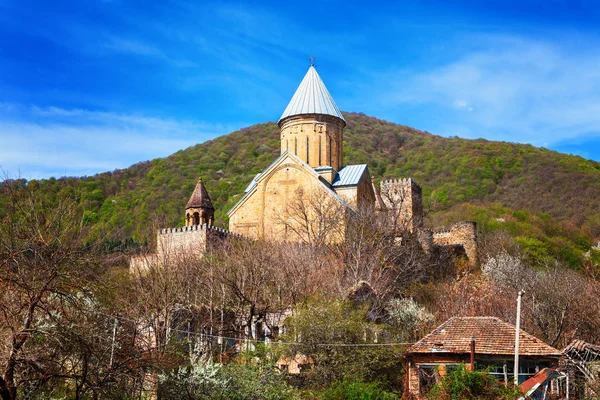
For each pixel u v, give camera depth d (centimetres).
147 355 2552
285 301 3781
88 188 10056
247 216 5881
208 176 11650
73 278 2300
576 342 3366
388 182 7131
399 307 3950
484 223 9050
